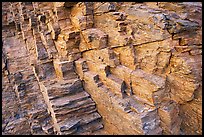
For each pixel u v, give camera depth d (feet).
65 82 51.03
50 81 52.85
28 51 60.23
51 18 56.54
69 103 48.26
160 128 42.65
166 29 42.50
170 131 42.06
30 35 61.41
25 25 62.18
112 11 48.73
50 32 56.49
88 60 51.60
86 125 49.01
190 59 41.16
